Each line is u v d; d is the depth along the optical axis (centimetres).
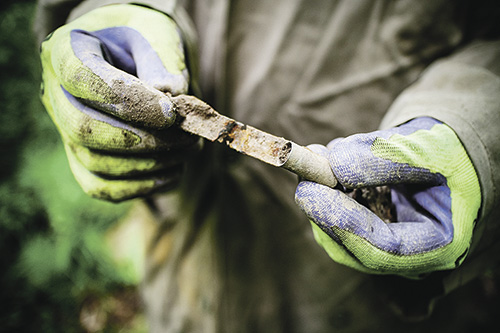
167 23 35
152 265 57
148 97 29
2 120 107
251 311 52
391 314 50
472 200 31
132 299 96
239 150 30
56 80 32
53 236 101
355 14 43
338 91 45
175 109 30
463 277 36
